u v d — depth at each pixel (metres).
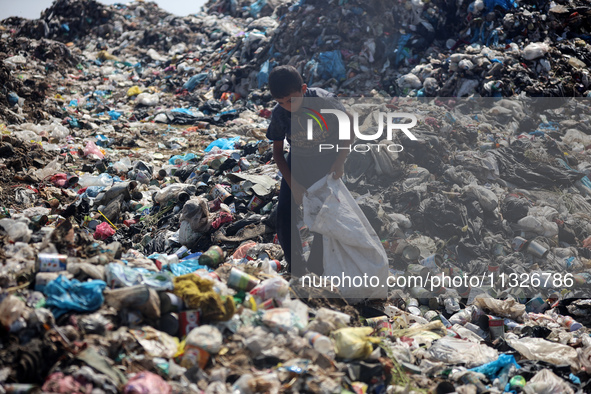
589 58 8.74
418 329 3.61
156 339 2.60
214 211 5.24
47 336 2.44
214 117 9.62
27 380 2.30
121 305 2.66
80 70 13.20
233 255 4.43
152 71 13.19
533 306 4.09
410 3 9.87
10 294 2.61
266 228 4.78
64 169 6.67
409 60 9.59
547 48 8.41
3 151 6.37
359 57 9.85
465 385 2.89
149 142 8.32
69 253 3.10
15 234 3.41
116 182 5.95
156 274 2.96
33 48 13.12
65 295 2.63
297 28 10.72
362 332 2.91
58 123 8.42
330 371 2.64
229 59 11.67
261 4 17.02
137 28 16.31
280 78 3.23
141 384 2.27
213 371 2.51
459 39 9.49
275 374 2.53
